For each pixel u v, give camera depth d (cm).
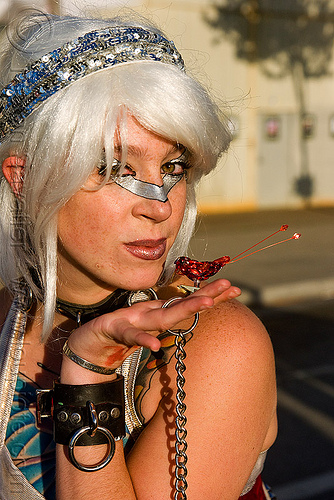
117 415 84
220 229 920
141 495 85
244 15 1157
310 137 1252
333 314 533
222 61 1157
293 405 341
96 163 82
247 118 1168
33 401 95
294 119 1236
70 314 96
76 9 97
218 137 89
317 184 1280
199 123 84
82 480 82
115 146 83
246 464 88
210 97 90
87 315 96
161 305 79
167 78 83
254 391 88
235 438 87
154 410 89
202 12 1120
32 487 91
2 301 106
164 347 90
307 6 1201
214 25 1134
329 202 1296
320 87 1248
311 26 1216
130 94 81
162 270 93
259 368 89
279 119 1223
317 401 346
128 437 89
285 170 1238
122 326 78
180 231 98
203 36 1132
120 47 83
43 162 83
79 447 83
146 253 86
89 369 83
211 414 86
